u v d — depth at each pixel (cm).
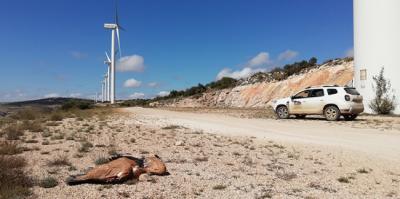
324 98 2361
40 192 707
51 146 1201
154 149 1205
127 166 809
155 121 2228
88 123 2019
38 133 1528
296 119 2458
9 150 1068
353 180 862
